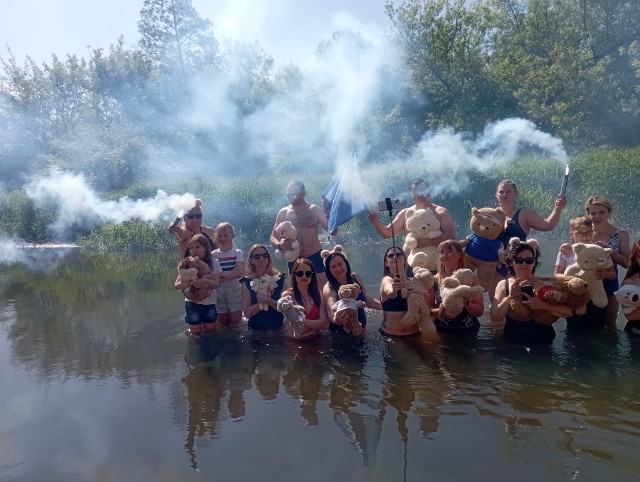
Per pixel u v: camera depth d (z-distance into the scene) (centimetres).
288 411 452
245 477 361
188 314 675
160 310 808
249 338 648
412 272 704
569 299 579
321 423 429
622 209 1420
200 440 411
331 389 492
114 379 539
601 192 1470
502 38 3869
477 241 675
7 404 488
